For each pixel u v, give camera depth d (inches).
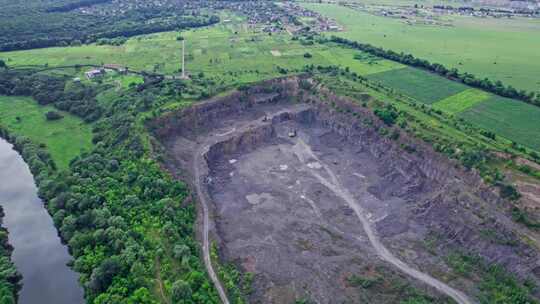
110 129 6245.1
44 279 4040.4
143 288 3531.0
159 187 4879.4
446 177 5187.0
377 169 5920.3
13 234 4623.5
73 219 4471.0
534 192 4594.0
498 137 5890.8
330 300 3828.7
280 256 4335.6
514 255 4109.3
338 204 5221.5
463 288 3954.2
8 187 5447.8
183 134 6515.8
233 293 3718.0
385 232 4726.9
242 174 5866.1
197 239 4377.5
